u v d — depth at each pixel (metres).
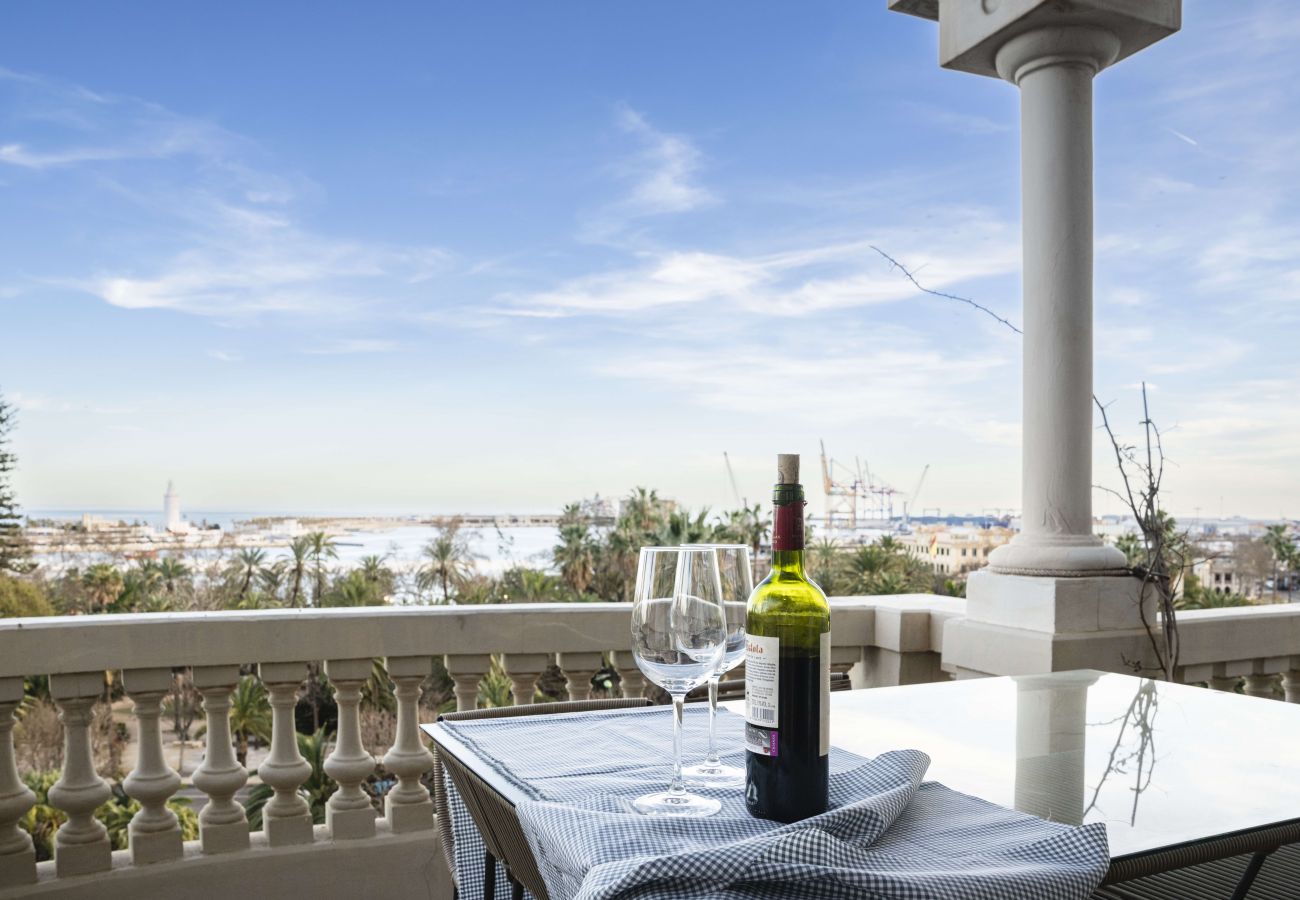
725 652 1.06
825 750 0.95
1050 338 2.81
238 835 2.67
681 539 37.56
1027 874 0.81
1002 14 2.77
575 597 44.78
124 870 2.57
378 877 2.73
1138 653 2.77
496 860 1.33
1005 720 1.44
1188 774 1.16
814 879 0.78
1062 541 2.81
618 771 1.14
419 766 2.78
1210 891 1.25
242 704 9.94
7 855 2.48
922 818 0.98
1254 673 3.15
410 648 2.78
